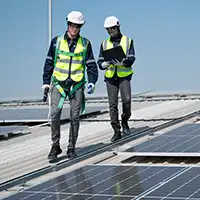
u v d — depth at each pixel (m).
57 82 8.74
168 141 8.82
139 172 6.86
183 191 5.67
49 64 8.91
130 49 9.96
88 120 13.36
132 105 16.59
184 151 7.86
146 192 5.77
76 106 8.73
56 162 8.53
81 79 8.77
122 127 10.76
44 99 8.94
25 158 9.14
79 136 10.98
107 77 10.03
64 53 8.76
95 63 9.02
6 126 13.11
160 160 8.16
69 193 6.05
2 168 8.45
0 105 20.11
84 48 8.83
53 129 8.70
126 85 10.13
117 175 6.79
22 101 20.72
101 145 9.70
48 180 6.87
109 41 10.09
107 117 13.91
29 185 7.04
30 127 12.76
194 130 9.75
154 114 13.88
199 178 6.22
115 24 9.88
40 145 10.31
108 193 5.89
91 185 6.34
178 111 14.30
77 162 8.41
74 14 8.67
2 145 10.61
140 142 9.41
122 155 8.41
